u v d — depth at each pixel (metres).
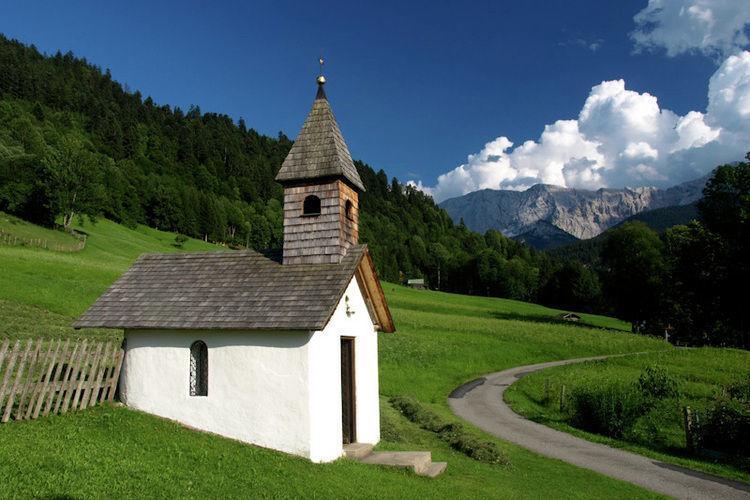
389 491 13.70
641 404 28.25
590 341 65.44
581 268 134.75
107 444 13.58
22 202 90.25
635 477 19.70
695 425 24.56
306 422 15.59
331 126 20.06
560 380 40.88
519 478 17.95
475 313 93.81
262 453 15.00
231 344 16.69
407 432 23.80
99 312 18.53
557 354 59.94
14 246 68.00
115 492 10.66
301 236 19.19
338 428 16.78
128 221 126.38
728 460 22.77
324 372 16.34
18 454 11.82
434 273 184.50
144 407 17.41
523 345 60.81
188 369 17.17
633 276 82.19
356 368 19.30
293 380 15.87
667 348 65.38
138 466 12.30
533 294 153.50
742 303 62.59
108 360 17.67
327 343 16.69
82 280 49.03
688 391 35.16
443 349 52.12
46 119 185.12
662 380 29.70
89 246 86.75
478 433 26.66
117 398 18.11
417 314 75.50
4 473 10.59
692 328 80.88
